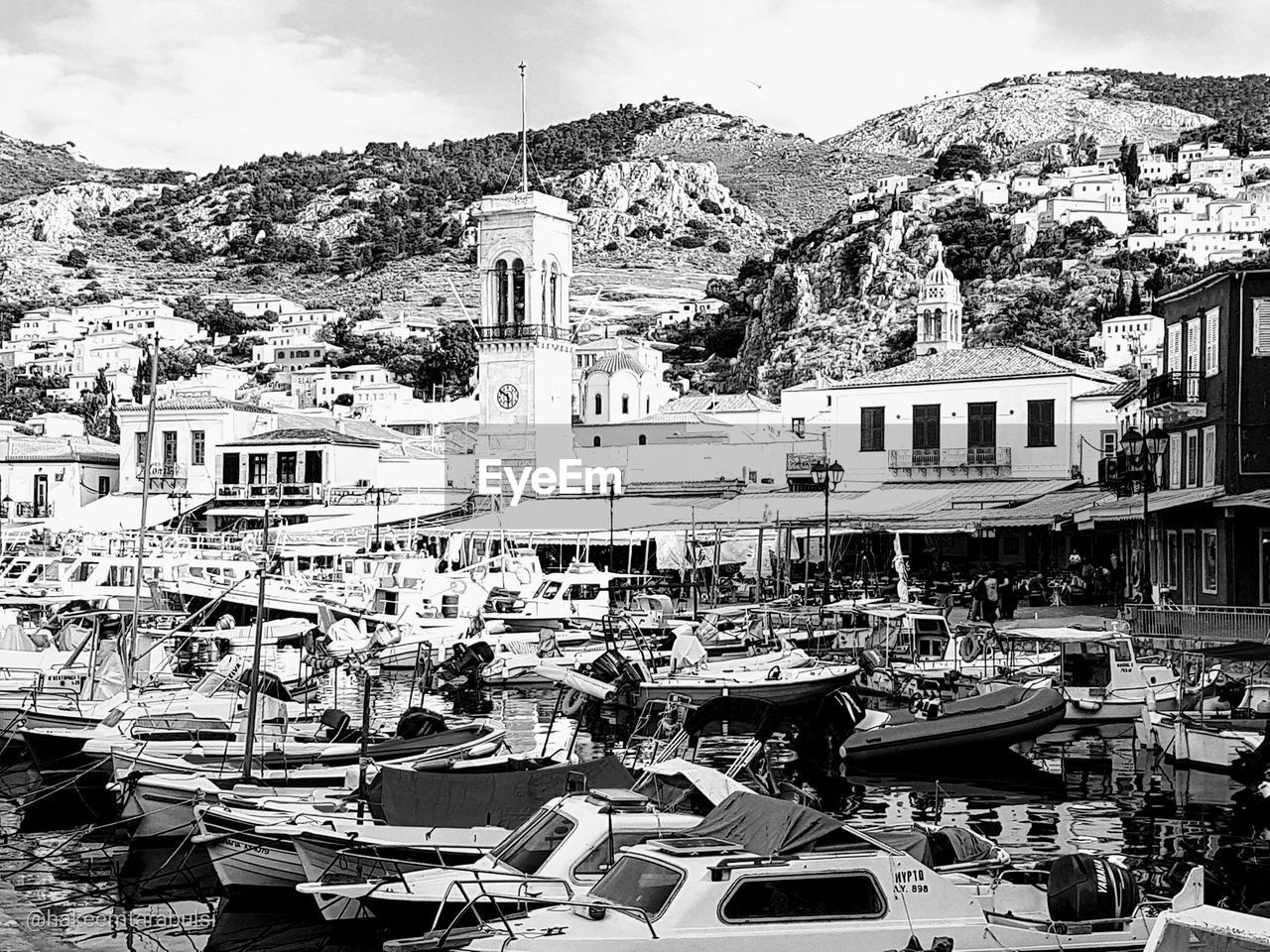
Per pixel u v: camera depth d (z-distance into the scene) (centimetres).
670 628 5900
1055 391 8819
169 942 2483
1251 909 2144
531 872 2266
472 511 9962
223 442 11144
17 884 2859
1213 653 3859
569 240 12144
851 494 8256
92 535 9369
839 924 1994
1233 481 5781
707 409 12650
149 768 3272
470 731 3600
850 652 5341
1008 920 2108
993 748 3897
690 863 2006
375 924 2453
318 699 5147
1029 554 8375
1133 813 3312
